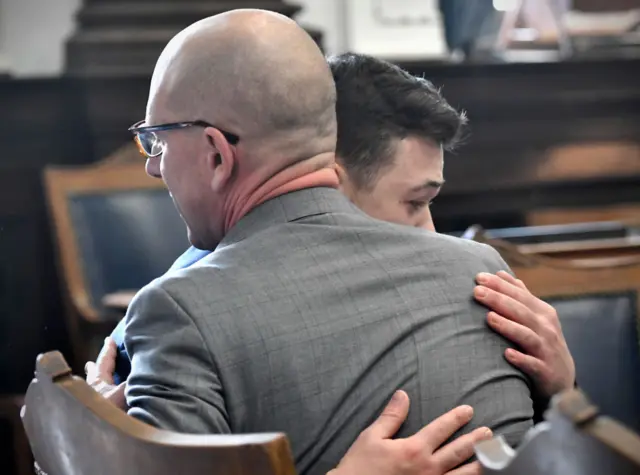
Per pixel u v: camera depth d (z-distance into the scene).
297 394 1.82
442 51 7.74
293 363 1.82
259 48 1.98
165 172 2.10
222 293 1.85
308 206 2.02
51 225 6.01
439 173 2.42
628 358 3.40
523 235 3.84
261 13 2.03
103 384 2.17
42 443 1.82
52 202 5.42
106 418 1.58
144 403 1.75
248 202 2.04
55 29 7.13
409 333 1.93
